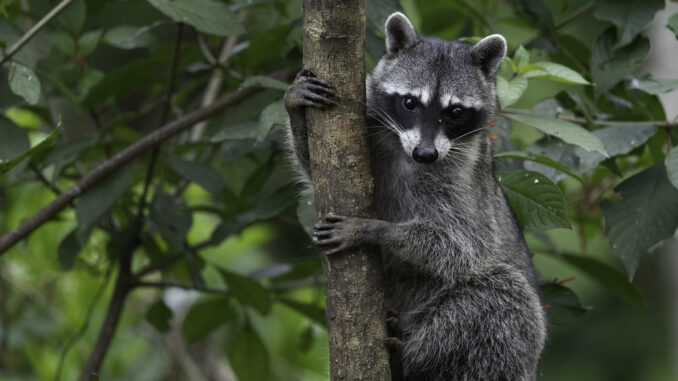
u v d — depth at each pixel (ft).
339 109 20.49
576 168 26.48
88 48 30.19
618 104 29.09
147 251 32.19
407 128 25.81
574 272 53.83
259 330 37.65
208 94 33.50
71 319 36.81
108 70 51.78
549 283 29.71
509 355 25.89
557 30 31.73
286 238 50.42
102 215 27.27
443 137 25.48
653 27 46.83
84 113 32.96
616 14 27.30
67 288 37.45
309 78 20.59
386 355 20.90
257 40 28.37
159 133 27.96
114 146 31.42
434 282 26.81
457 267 25.81
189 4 25.02
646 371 58.23
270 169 31.58
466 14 34.24
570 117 28.66
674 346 55.98
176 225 28.22
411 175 26.35
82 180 27.12
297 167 26.45
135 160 28.99
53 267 35.32
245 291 29.99
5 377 35.35
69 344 29.99
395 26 26.63
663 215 25.41
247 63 29.99
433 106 25.79
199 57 31.32
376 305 20.92
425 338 26.17
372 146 26.32
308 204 25.38
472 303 26.07
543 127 23.58
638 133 25.75
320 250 21.25
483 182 27.09
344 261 20.83
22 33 27.14
